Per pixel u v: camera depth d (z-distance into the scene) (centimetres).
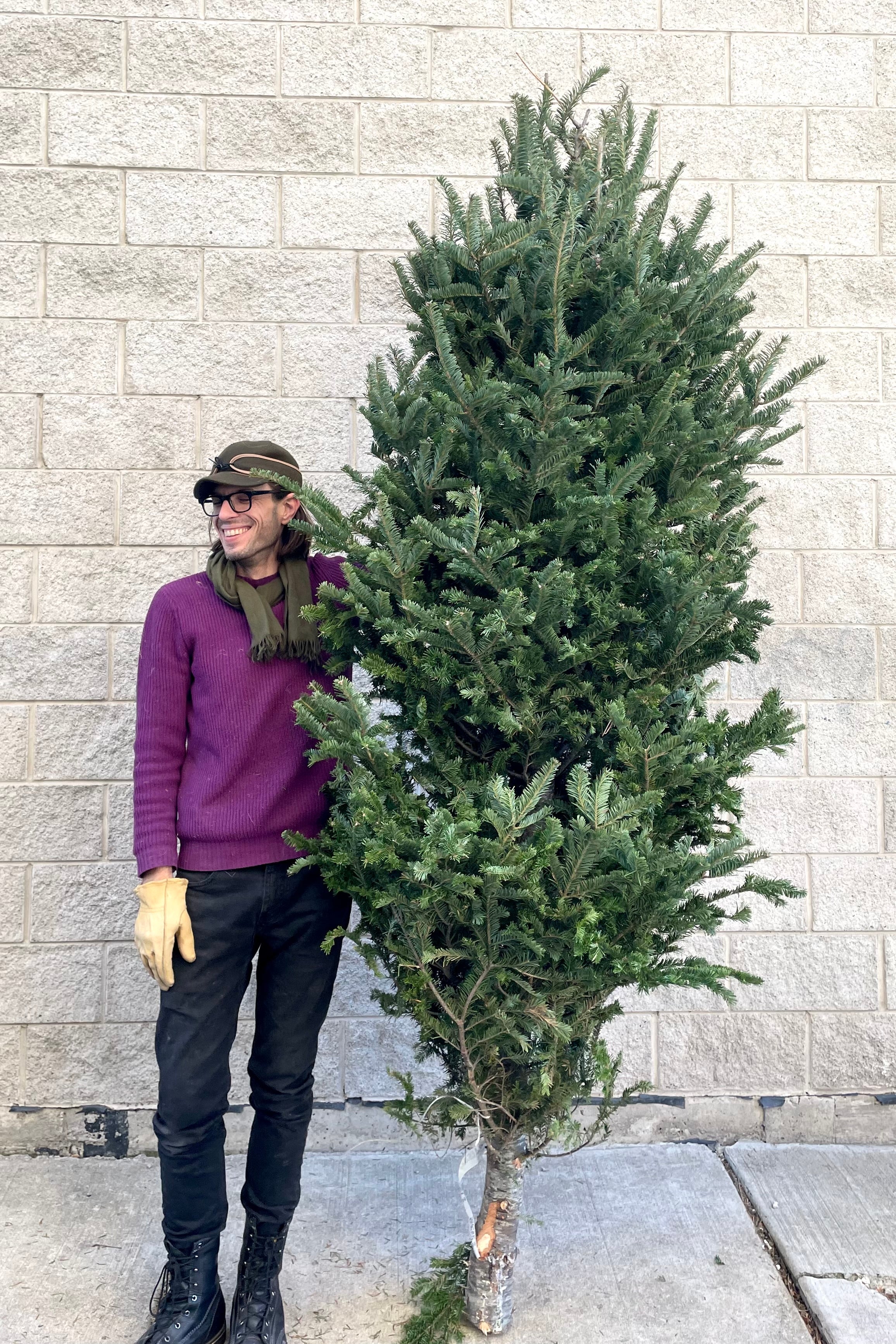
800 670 310
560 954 184
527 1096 205
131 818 298
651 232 191
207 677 205
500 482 183
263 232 301
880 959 310
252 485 201
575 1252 249
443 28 304
